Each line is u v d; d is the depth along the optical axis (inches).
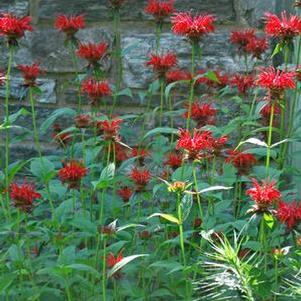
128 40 259.8
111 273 153.9
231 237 194.4
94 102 203.0
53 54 265.6
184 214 166.7
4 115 270.5
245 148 236.5
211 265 166.7
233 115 249.8
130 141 257.9
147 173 186.1
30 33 266.2
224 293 173.6
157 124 258.7
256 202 158.9
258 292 151.8
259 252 179.5
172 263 163.3
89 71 207.5
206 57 255.3
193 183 187.5
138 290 175.3
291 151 233.6
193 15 254.7
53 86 266.4
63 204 185.5
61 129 261.4
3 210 186.9
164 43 257.9
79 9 262.7
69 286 171.9
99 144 228.2
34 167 184.9
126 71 260.4
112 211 194.5
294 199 200.2
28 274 173.5
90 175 203.3
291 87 171.9
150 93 226.5
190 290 170.9
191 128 253.3
